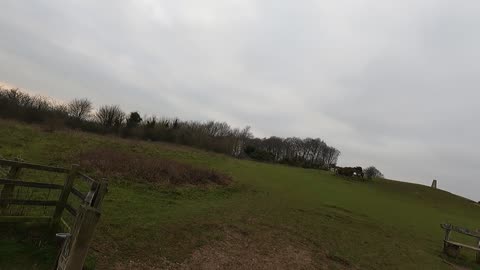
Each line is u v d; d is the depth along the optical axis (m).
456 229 16.20
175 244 9.36
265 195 22.02
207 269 8.28
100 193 6.46
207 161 33.59
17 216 7.77
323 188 31.58
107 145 28.47
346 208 23.14
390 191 42.38
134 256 8.02
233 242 10.69
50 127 37.53
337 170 48.81
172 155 31.77
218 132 82.69
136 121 64.81
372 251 13.39
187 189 18.42
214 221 12.50
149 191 16.03
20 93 55.38
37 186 7.89
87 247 5.01
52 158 18.52
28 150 20.14
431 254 15.28
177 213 12.63
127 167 18.78
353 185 40.00
